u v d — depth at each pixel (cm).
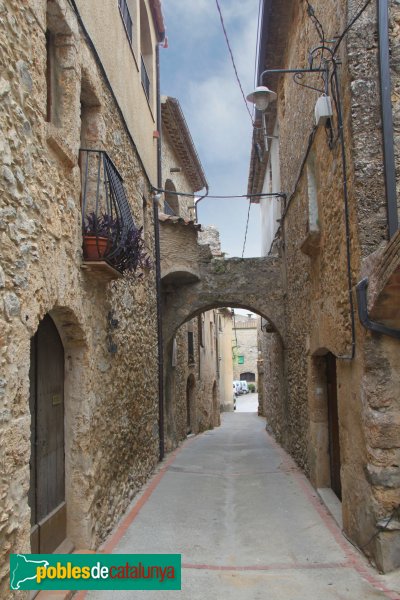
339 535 509
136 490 700
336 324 521
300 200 746
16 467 287
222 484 789
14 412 287
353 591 380
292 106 830
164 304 1116
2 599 264
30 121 329
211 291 1116
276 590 398
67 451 448
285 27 835
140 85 817
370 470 409
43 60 355
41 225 344
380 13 427
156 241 963
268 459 991
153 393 893
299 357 844
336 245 511
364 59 434
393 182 415
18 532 286
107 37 589
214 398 2220
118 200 518
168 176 1270
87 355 460
